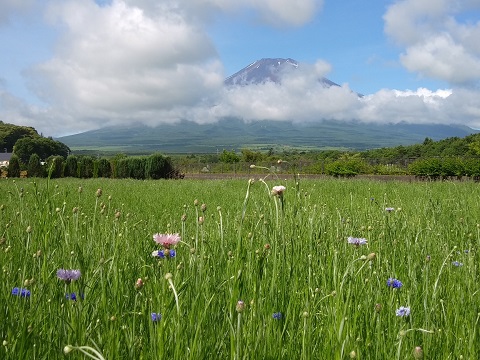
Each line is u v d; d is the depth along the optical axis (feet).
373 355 8.75
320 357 8.33
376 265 13.05
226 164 169.78
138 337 8.50
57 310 8.91
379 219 22.11
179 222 26.14
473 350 8.63
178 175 136.87
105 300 9.36
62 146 467.52
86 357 7.45
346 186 60.44
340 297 8.66
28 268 11.72
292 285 11.02
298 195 14.14
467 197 42.60
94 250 13.28
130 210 36.11
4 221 18.56
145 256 14.25
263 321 8.34
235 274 8.18
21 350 7.57
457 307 10.52
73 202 36.60
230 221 21.25
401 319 9.34
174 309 8.14
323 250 13.84
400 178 108.68
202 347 8.00
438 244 17.39
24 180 91.97
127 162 138.92
